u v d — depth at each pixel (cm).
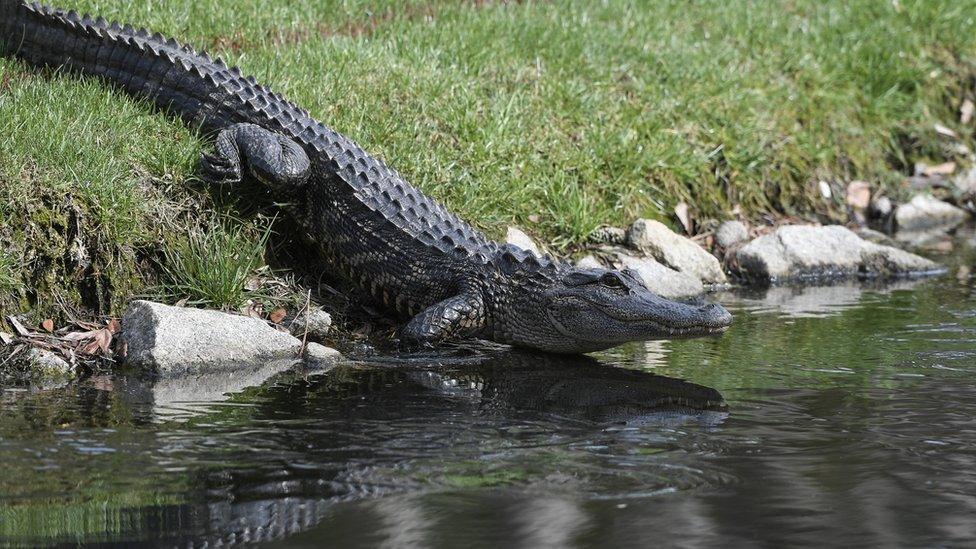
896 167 3422
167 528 1157
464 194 2439
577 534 1165
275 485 1277
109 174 2019
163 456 1355
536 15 3231
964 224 3278
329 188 2188
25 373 1738
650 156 2788
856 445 1439
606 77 2998
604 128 2819
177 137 2236
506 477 1317
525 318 2023
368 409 1580
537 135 2712
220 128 2286
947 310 2300
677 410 1605
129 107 2266
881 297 2455
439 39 2923
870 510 1230
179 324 1820
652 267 2503
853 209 3164
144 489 1255
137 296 1970
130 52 2377
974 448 1428
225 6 2816
